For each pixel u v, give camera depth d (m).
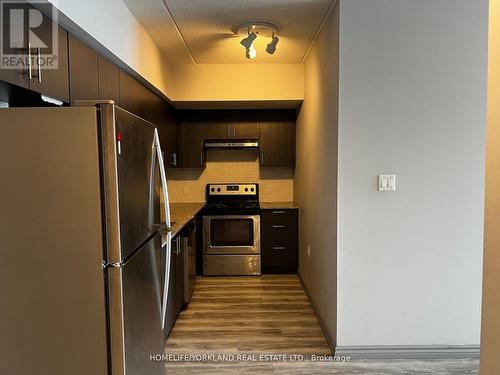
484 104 2.38
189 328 2.94
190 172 4.87
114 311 1.23
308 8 2.50
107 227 1.21
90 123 1.18
